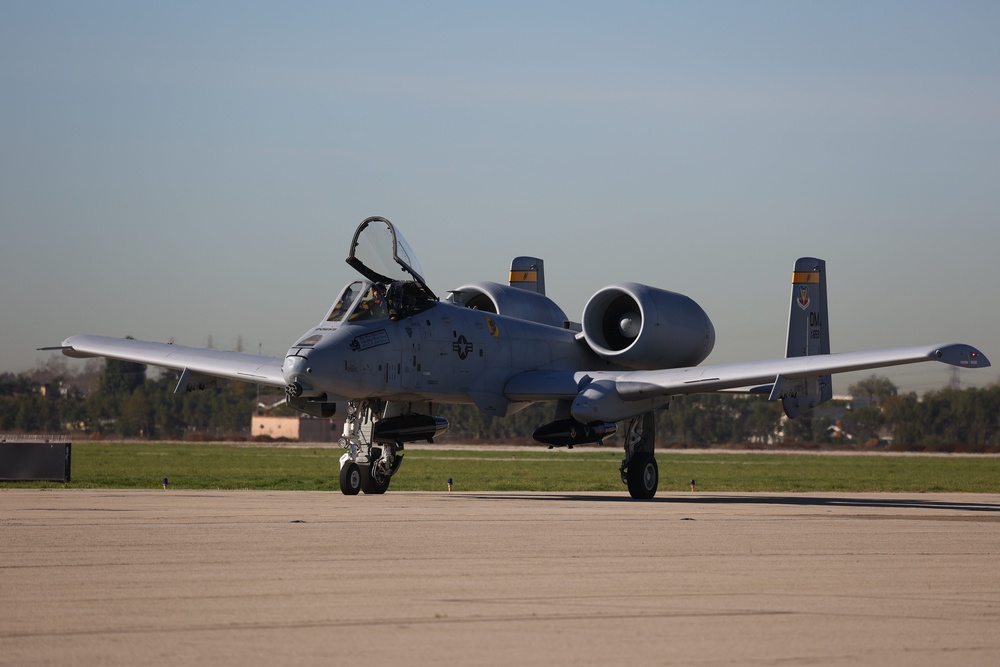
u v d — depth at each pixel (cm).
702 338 8769
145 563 3716
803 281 9550
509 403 8431
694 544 4472
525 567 3712
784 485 11788
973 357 6444
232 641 2542
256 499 7106
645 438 8194
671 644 2555
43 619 2767
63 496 7312
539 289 10156
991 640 2647
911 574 3694
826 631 2717
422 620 2791
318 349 6894
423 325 7544
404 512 5944
